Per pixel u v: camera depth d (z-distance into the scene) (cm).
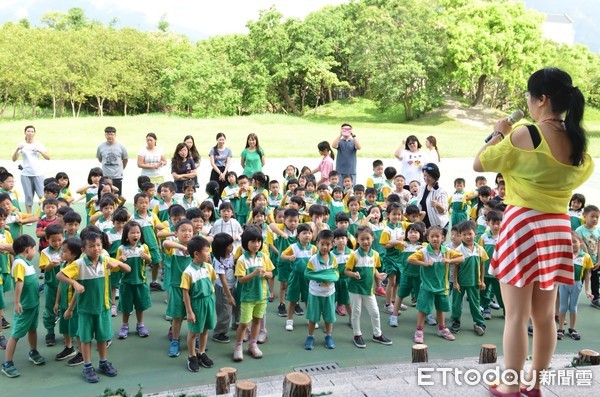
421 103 4709
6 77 4256
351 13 5719
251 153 1231
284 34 5106
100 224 787
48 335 646
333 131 3628
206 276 597
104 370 578
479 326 727
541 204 287
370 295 678
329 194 1025
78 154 2247
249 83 4959
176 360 618
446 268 699
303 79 5431
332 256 663
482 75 4906
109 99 5000
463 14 4609
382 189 1096
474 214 1029
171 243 651
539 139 280
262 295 625
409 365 506
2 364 591
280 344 673
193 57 5012
